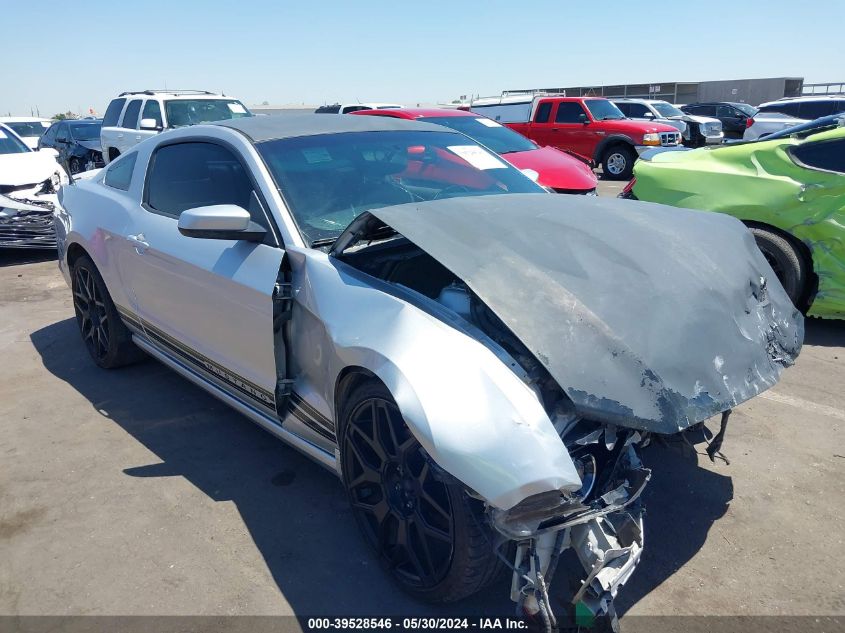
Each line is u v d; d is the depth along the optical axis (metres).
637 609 2.40
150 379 4.48
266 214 3.01
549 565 2.04
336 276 2.61
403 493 2.38
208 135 3.57
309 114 3.98
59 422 3.88
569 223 2.62
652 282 2.38
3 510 3.04
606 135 16.11
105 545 2.79
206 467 3.38
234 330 3.05
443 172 3.55
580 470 2.14
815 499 3.02
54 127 18.16
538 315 2.14
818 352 4.77
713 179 5.30
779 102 18.80
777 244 4.96
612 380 2.06
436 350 2.14
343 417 2.51
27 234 7.89
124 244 3.87
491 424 1.97
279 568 2.64
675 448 2.55
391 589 2.52
